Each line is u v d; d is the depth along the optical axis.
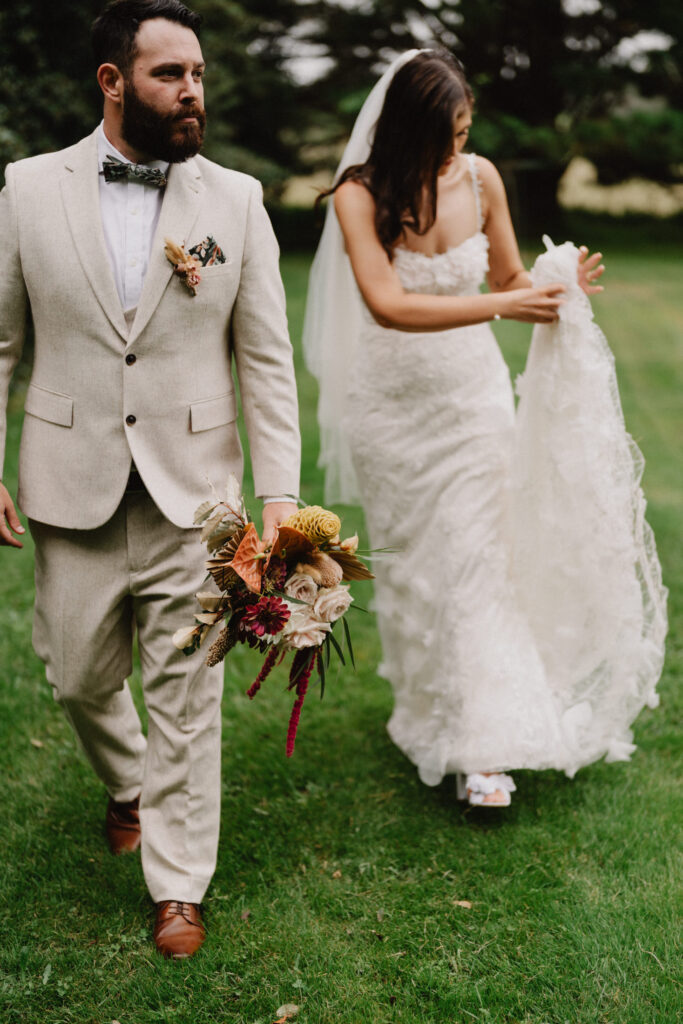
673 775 3.28
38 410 2.44
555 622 3.11
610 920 2.58
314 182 21.05
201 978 2.40
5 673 3.93
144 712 3.68
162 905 2.54
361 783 3.29
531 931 2.57
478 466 3.06
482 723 2.96
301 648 2.19
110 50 2.25
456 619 3.02
